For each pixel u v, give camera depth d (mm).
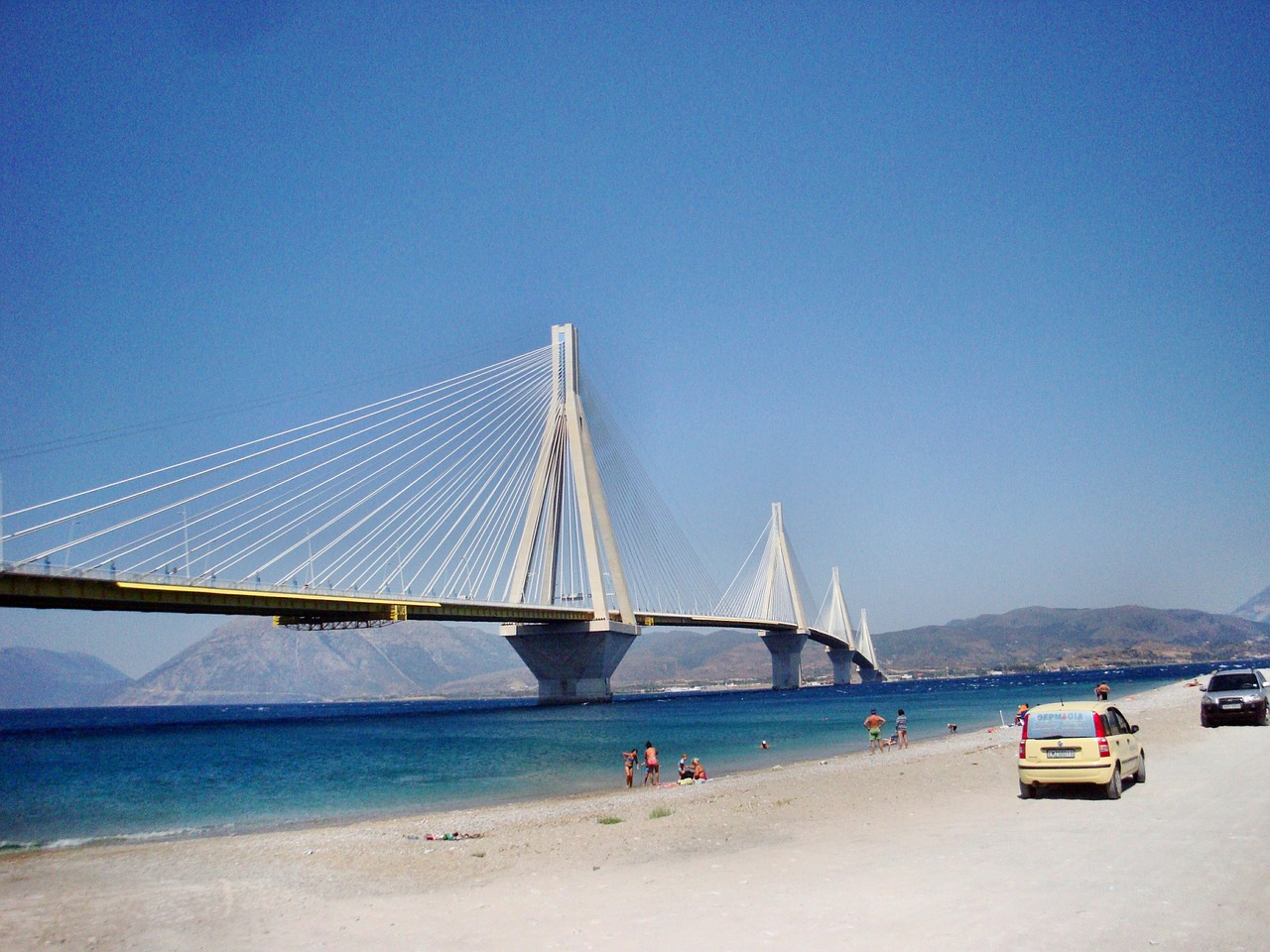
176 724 113188
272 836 25797
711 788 32688
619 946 11172
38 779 44969
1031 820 18359
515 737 69562
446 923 13086
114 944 13023
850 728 73062
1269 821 16375
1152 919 10656
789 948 10562
